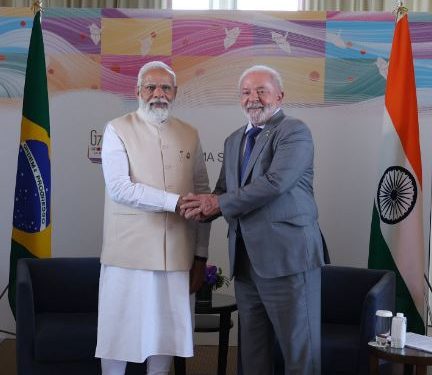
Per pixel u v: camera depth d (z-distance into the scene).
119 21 5.30
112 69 5.31
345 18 5.27
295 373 3.34
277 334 3.38
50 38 5.30
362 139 5.29
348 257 5.31
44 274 4.43
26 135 4.70
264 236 3.33
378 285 3.97
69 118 5.32
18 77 5.32
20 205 4.71
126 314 3.49
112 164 3.51
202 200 3.38
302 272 3.32
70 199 5.33
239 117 5.30
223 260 5.34
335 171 5.30
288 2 7.30
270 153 3.39
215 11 5.28
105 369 3.62
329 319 4.39
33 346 3.90
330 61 5.28
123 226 3.50
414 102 4.68
